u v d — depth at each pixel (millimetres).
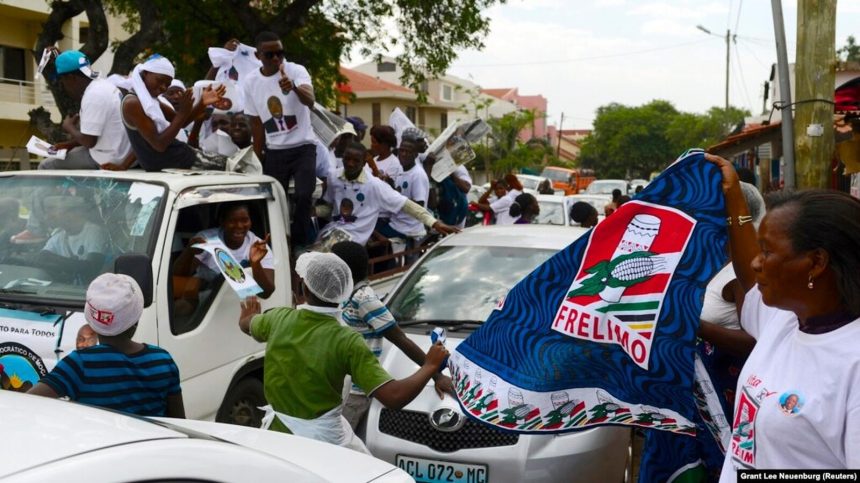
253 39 17703
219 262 4672
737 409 2547
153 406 3688
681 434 3668
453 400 4910
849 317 2336
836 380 2248
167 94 7898
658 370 3438
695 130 80562
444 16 19844
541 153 55562
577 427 3561
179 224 5598
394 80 66438
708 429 3617
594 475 4840
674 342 3400
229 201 5578
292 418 4023
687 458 3787
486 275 6254
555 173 45125
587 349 3535
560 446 4801
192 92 6121
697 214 3342
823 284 2336
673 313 3395
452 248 6613
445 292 6156
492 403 3633
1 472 2051
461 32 19844
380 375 3947
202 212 5746
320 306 4074
